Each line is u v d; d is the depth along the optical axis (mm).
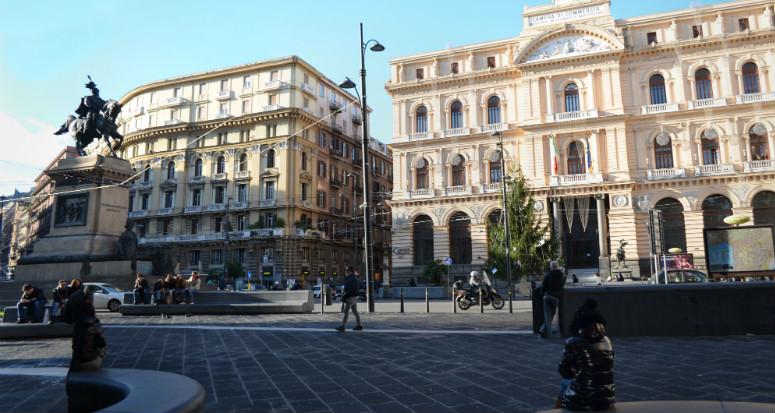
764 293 10469
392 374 7527
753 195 39875
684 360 8039
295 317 17359
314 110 62500
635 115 43406
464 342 10438
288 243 55000
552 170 44438
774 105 40219
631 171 43219
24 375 8242
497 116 48531
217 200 60188
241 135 60344
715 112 41812
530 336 11211
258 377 7457
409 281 45469
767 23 41406
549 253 36625
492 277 37250
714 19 43156
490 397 6168
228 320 16562
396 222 49469
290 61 59188
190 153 61969
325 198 63031
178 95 64812
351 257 67125
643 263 41375
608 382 4031
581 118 43844
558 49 45969
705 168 41281
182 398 3734
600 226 42688
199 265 58531
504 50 49094
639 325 10734
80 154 27953
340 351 9602
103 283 23016
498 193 45469
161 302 20000
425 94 50812
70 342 12586
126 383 4426
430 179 49219
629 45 44812
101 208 25719
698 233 40688
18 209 110500
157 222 61969
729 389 6199
